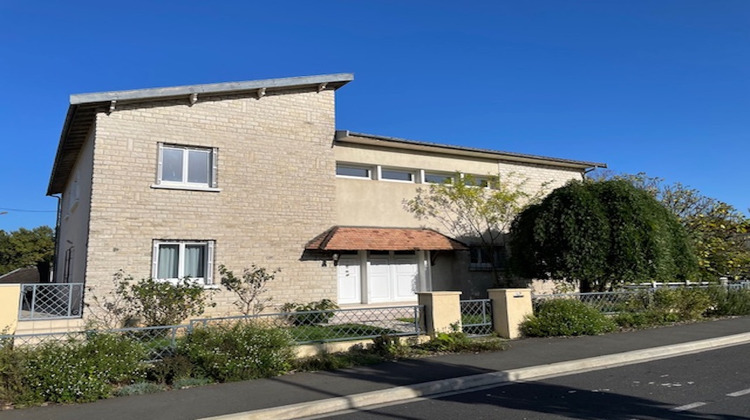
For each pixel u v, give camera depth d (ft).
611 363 29.84
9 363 22.48
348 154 53.16
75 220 52.49
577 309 39.29
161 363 26.32
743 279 67.05
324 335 34.99
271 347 28.04
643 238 44.47
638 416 19.01
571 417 19.19
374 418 20.33
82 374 22.99
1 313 31.68
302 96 50.08
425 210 57.21
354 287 52.34
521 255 50.03
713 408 19.74
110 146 40.86
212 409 21.16
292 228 47.67
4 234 162.20
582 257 44.57
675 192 70.69
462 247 54.85
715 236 67.46
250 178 46.34
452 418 19.75
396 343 32.22
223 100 46.03
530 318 38.19
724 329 40.50
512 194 60.59
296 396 22.95
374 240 49.96
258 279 45.11
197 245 44.06
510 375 26.48
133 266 40.70
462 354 31.89
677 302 46.39
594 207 45.14
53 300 40.34
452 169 59.77
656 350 32.12
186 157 44.39
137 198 41.45
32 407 21.83
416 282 55.98
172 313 38.52
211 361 26.30
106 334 25.98
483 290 59.47
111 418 20.16
